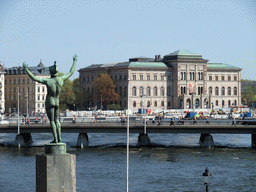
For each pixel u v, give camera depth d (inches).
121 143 5310.0
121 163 3855.8
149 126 4992.6
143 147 4913.9
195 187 3029.0
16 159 4055.1
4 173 3430.1
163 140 5639.8
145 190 2942.9
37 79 1310.3
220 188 3014.3
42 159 1268.5
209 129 4901.6
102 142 5428.2
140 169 3597.4
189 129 4931.1
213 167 3673.7
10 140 5580.7
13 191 2913.4
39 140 5664.4
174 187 3031.5
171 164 3811.5
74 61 1364.4
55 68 1333.7
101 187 3009.4
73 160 1278.3
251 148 4842.5
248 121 5211.6
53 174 1259.8
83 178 3265.3
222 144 5221.5
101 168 3624.5
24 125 5152.6
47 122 5984.3
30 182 3147.1
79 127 5009.8
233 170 3553.2
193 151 4584.2
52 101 1306.6
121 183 3127.5
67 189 1267.2
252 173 3442.4
